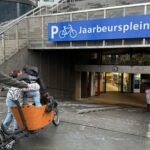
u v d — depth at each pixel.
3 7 27.41
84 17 17.38
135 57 21.92
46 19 18.69
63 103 16.12
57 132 7.93
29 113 6.58
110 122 9.32
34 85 7.38
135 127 8.74
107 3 22.41
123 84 30.59
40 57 19.97
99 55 23.38
